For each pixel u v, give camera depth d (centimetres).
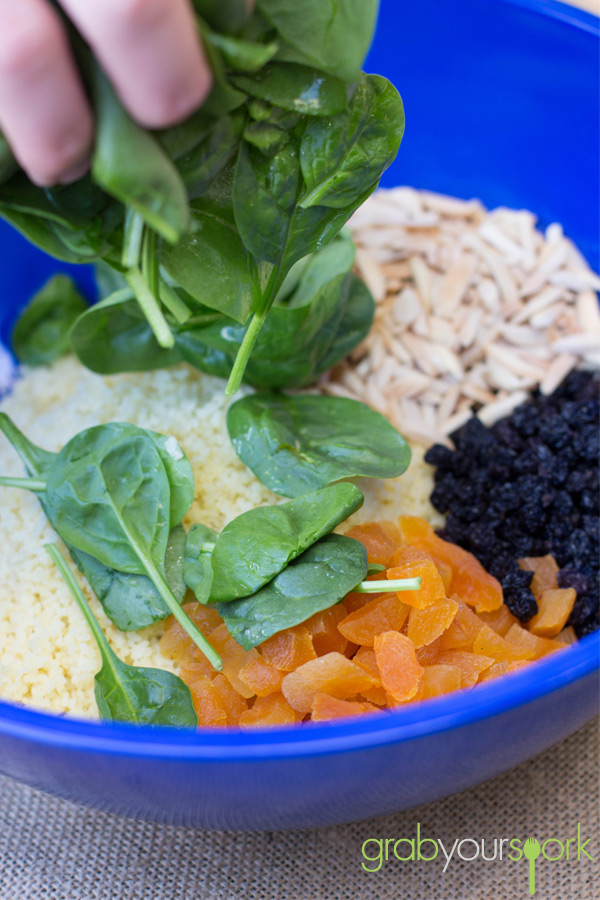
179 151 31
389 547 41
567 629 42
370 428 42
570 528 44
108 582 40
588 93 46
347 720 32
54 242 32
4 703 33
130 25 28
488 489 44
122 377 46
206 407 44
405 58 47
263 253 34
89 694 40
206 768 32
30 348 48
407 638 37
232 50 29
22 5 28
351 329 45
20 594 41
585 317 48
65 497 40
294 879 38
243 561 38
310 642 38
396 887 38
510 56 46
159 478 40
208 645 38
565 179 48
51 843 39
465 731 32
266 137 33
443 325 47
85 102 29
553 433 45
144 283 32
